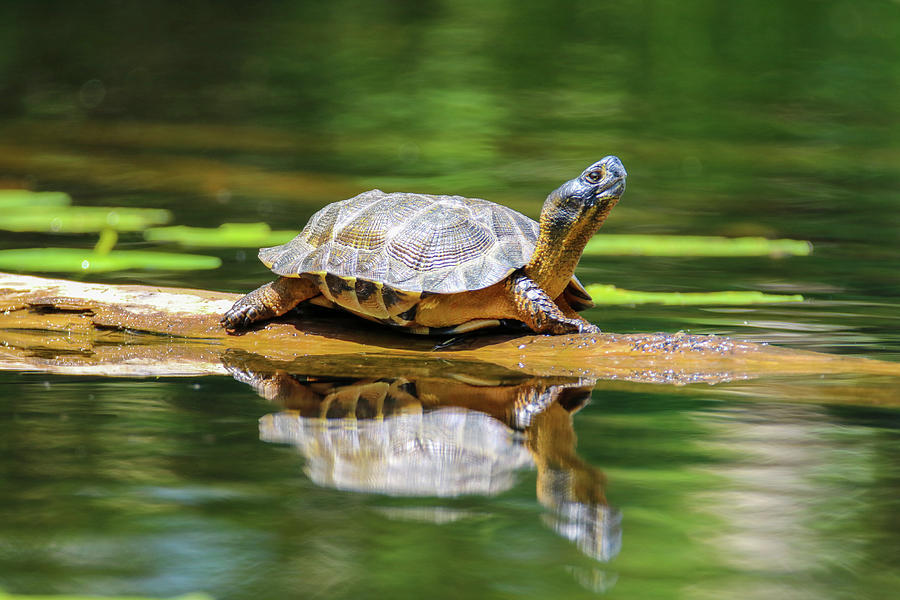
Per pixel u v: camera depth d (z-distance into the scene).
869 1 72.56
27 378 11.36
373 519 7.42
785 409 10.11
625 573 6.66
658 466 8.48
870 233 23.34
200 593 6.36
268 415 9.86
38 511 7.52
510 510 7.59
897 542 7.12
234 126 40.56
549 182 29.86
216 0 70.31
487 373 11.54
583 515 7.55
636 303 15.99
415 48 57.09
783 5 70.88
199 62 53.72
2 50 55.06
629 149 36.47
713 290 17.09
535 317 11.89
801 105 46.00
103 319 13.59
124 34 60.31
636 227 24.20
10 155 34.03
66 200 27.03
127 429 9.38
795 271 18.97
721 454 8.78
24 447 8.86
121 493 7.84
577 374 11.53
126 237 21.91
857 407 10.12
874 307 15.59
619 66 53.81
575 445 9.02
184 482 8.08
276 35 60.53
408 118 42.12
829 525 7.42
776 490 8.02
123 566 6.70
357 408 10.14
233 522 7.38
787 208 27.02
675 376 11.45
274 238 21.67
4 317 13.83
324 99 46.03
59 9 66.31
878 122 42.75
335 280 12.03
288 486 8.02
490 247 11.80
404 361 12.04
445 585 6.45
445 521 7.40
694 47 58.16
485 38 60.16
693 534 7.24
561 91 47.97
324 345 12.61
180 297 13.89
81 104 44.47
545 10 68.75
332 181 30.27
